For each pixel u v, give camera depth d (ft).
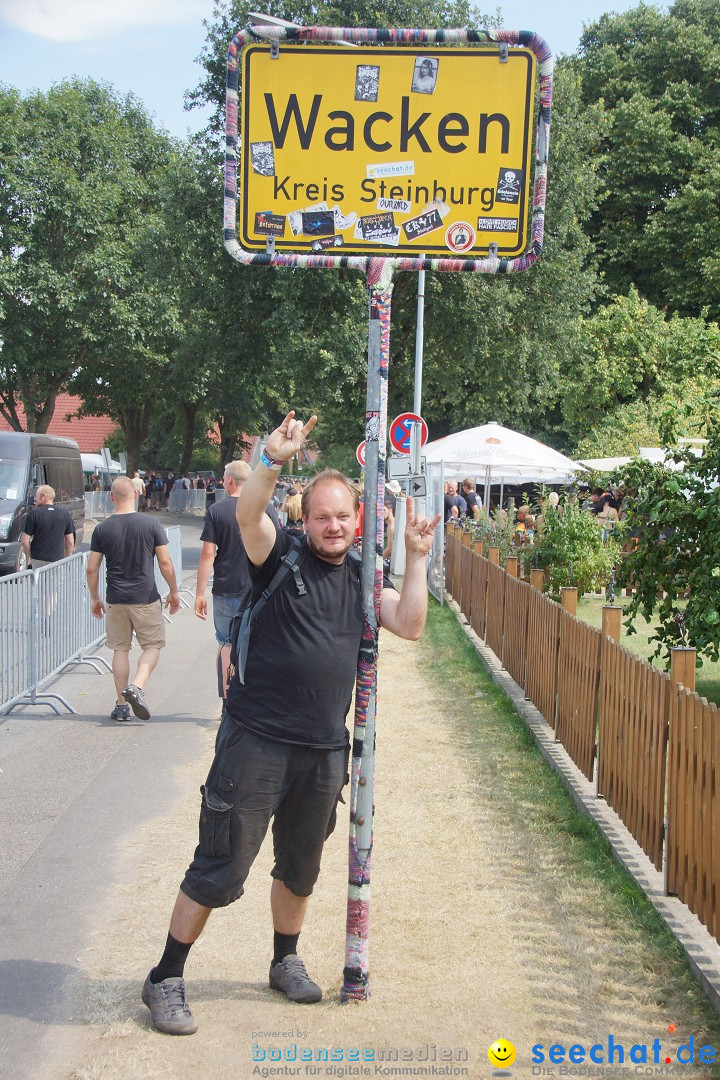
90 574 26.48
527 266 12.64
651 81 116.37
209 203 77.87
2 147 110.01
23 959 13.28
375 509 11.96
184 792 20.44
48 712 27.68
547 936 13.92
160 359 123.75
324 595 11.39
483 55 12.51
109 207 114.01
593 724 19.94
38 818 18.79
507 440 61.26
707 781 13.33
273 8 75.82
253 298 77.77
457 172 12.64
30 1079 10.62
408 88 12.57
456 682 31.04
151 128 137.90
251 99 12.65
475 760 22.50
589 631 20.20
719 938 12.87
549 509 48.67
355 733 12.21
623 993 12.44
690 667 14.80
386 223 12.69
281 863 12.05
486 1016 11.91
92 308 114.21
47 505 42.75
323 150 12.67
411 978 12.76
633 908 14.73
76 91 119.55
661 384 96.07
